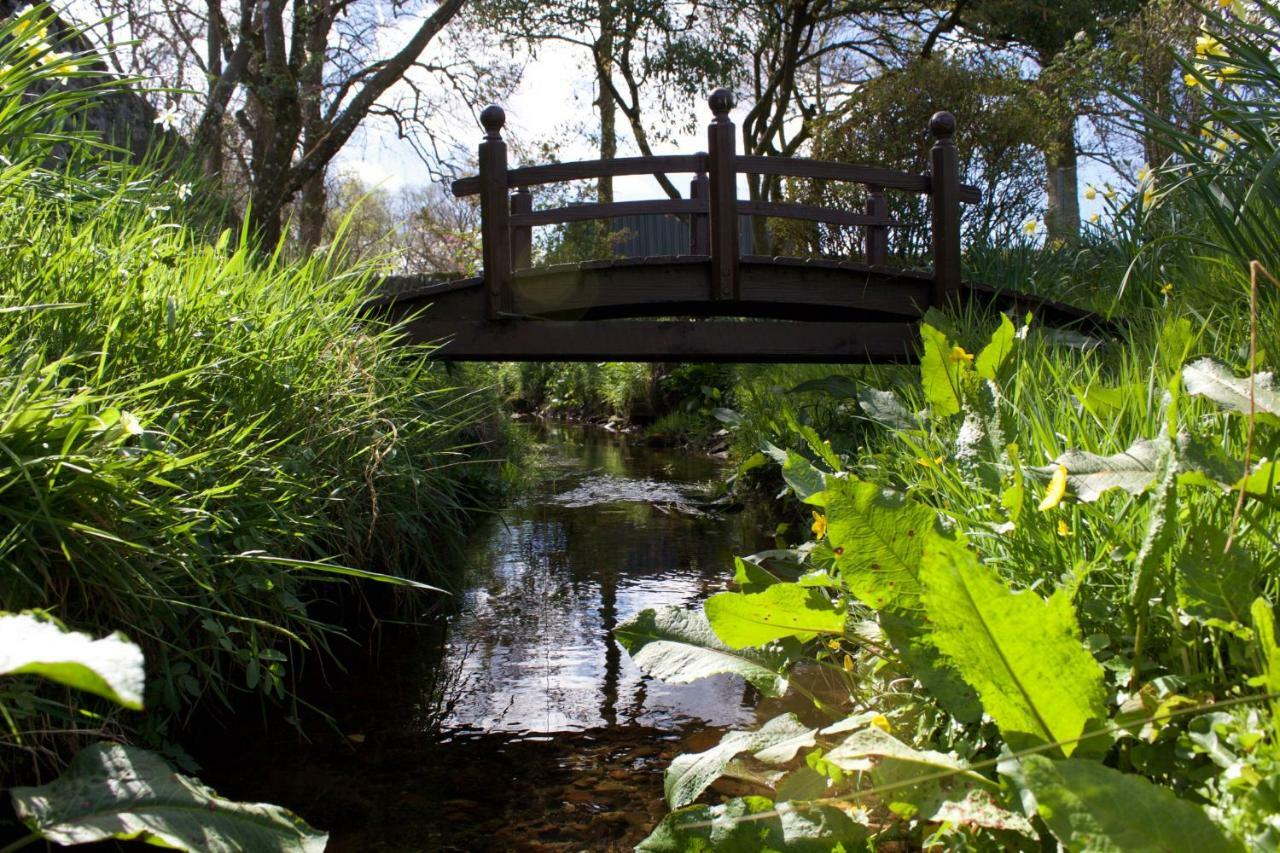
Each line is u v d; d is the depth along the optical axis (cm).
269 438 245
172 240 281
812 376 622
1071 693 111
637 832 174
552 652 284
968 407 202
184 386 215
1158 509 123
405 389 325
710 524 503
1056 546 160
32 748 147
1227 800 99
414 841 171
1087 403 185
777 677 168
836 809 133
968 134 827
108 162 340
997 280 629
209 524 194
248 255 349
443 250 1148
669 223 1409
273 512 213
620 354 493
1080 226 722
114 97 624
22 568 160
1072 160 1023
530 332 482
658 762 205
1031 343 346
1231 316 293
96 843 152
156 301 224
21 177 237
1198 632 132
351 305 336
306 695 244
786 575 335
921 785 120
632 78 1415
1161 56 735
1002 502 160
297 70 1000
